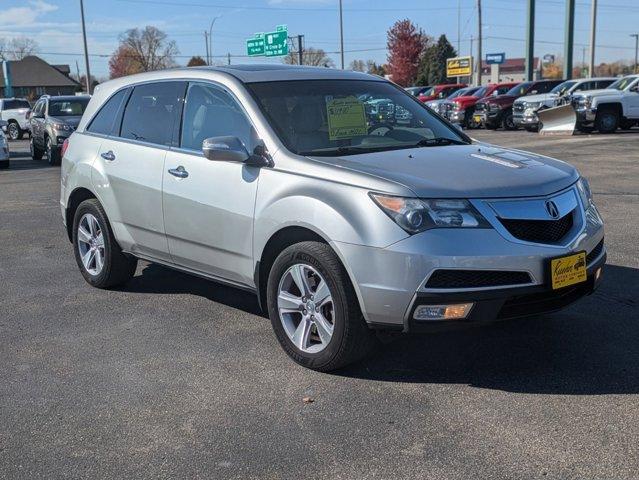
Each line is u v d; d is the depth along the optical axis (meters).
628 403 3.82
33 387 4.29
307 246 4.22
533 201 4.02
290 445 3.50
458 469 3.22
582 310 5.36
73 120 19.20
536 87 27.56
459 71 61.00
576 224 4.27
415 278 3.81
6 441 3.63
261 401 4.01
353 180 4.08
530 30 36.75
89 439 3.63
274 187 4.45
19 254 7.91
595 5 33.44
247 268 4.75
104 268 6.18
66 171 6.53
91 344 5.00
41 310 5.82
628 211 9.16
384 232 3.87
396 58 65.94
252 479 3.21
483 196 3.92
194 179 5.03
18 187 14.11
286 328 4.50
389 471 3.23
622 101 22.19
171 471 3.30
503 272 3.85
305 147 4.64
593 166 14.05
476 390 4.06
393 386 4.15
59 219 10.17
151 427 3.74
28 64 91.62
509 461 3.28
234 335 5.11
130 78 6.11
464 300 3.80
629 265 6.57
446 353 4.62
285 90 5.02
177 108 5.43
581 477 3.12
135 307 5.85
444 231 3.82
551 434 3.51
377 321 3.98
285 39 48.34
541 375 4.23
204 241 5.03
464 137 5.45
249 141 4.77
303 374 4.37
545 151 17.22
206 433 3.65
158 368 4.53
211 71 5.27
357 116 5.01
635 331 4.91
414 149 4.73
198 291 6.28
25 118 33.41
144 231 5.62
